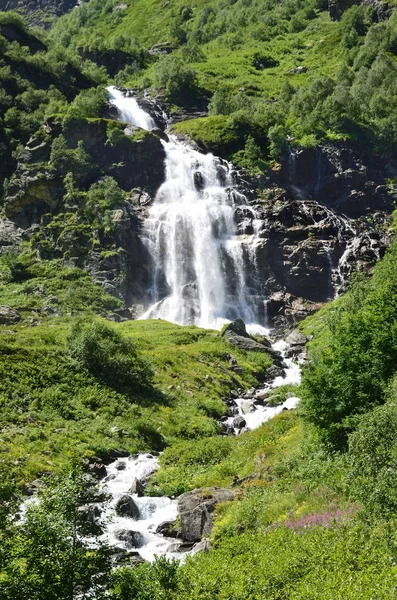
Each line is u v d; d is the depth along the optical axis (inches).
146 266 4151.1
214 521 1068.5
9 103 5374.0
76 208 4303.6
